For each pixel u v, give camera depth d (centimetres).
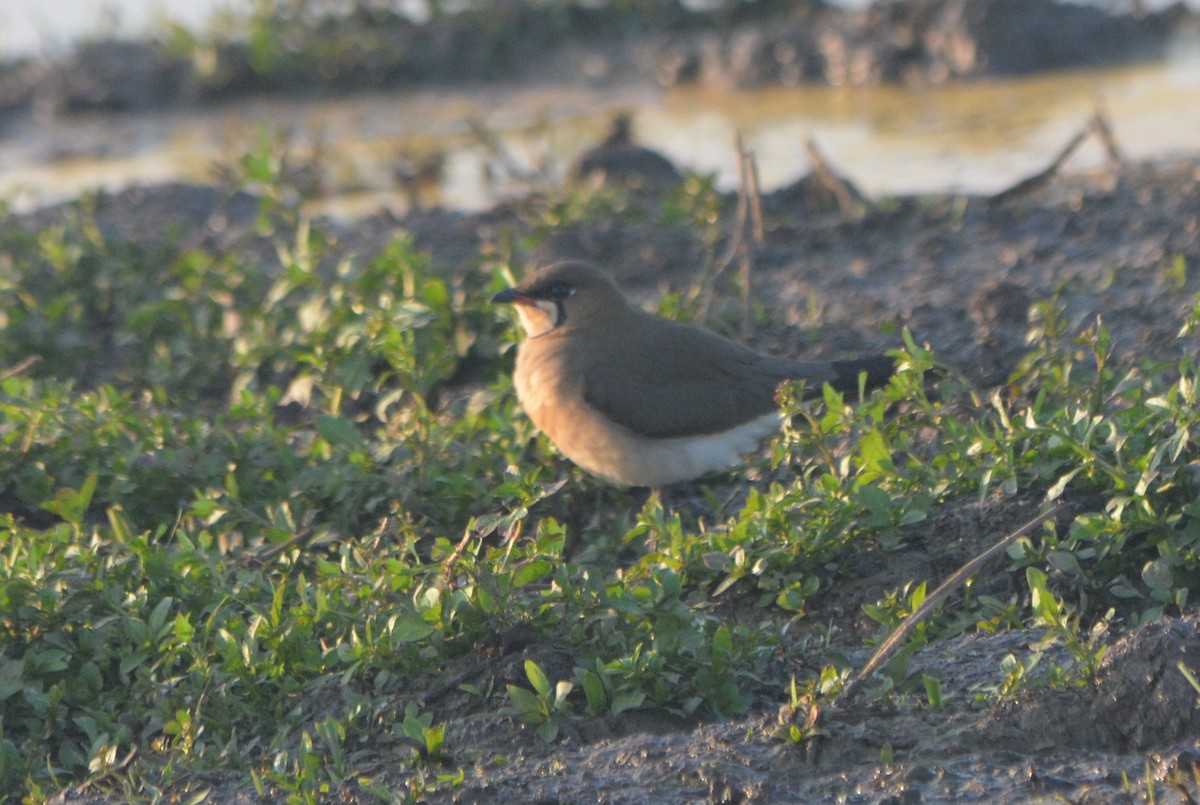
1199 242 1692
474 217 2127
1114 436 1037
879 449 1091
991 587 1019
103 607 1020
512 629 945
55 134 3238
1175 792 789
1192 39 3147
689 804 822
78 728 962
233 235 2178
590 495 1271
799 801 819
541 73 3503
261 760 904
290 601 1046
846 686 885
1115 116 2600
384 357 1447
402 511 1155
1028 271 1706
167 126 3247
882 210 1955
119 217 2294
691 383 1224
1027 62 3092
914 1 3216
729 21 3575
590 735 895
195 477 1265
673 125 2928
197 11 3688
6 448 1281
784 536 1058
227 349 1608
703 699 912
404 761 880
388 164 2745
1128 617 980
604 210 2045
